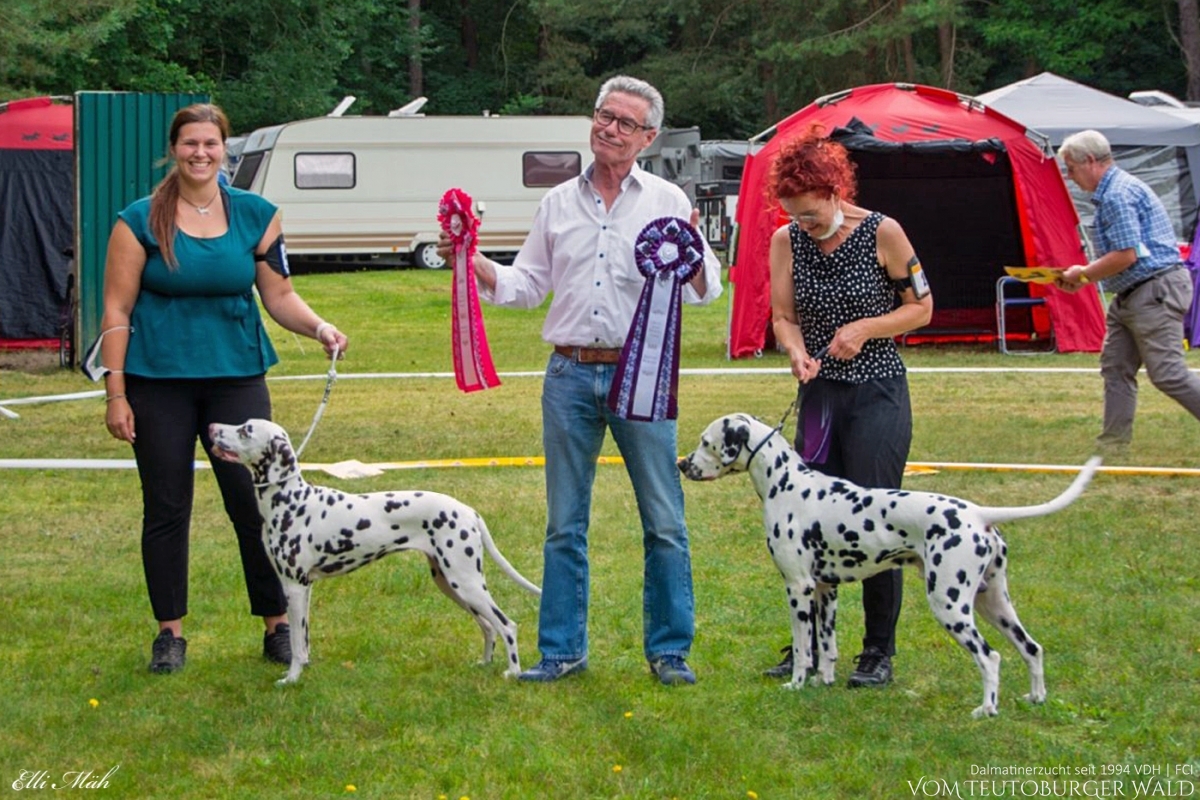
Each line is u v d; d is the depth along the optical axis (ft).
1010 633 16.21
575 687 17.25
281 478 17.31
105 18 79.82
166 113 46.75
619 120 16.74
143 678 17.66
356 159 95.55
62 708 16.53
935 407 38.83
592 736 15.55
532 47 164.04
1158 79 144.97
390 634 19.40
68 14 81.05
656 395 16.97
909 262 16.89
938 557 15.69
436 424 36.70
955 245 56.90
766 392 41.57
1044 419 36.50
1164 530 24.40
